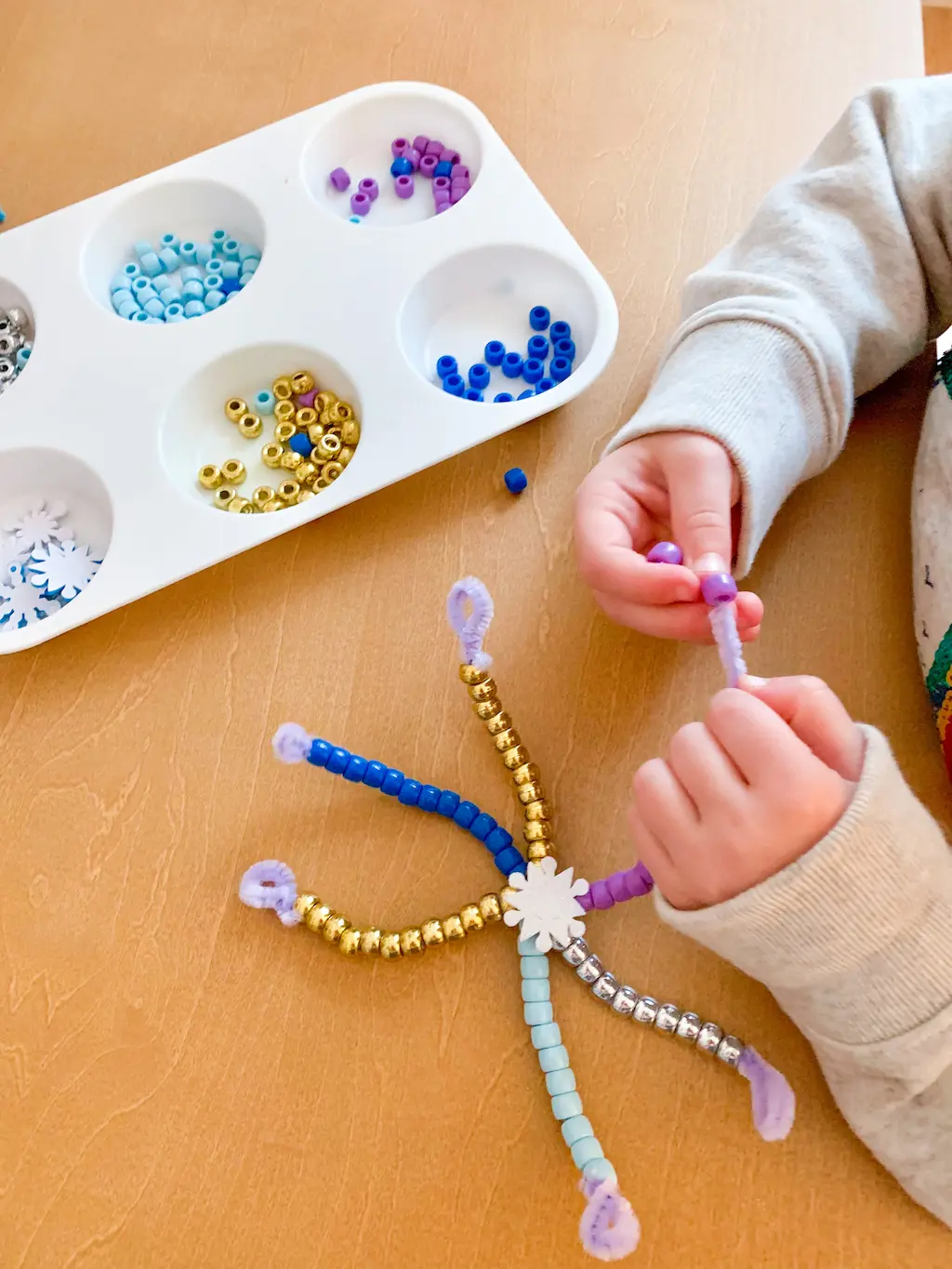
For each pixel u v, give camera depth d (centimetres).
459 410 60
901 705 50
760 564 54
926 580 49
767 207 56
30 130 77
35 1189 43
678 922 40
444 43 79
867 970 37
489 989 45
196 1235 42
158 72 79
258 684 54
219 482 63
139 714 54
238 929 48
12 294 69
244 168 71
